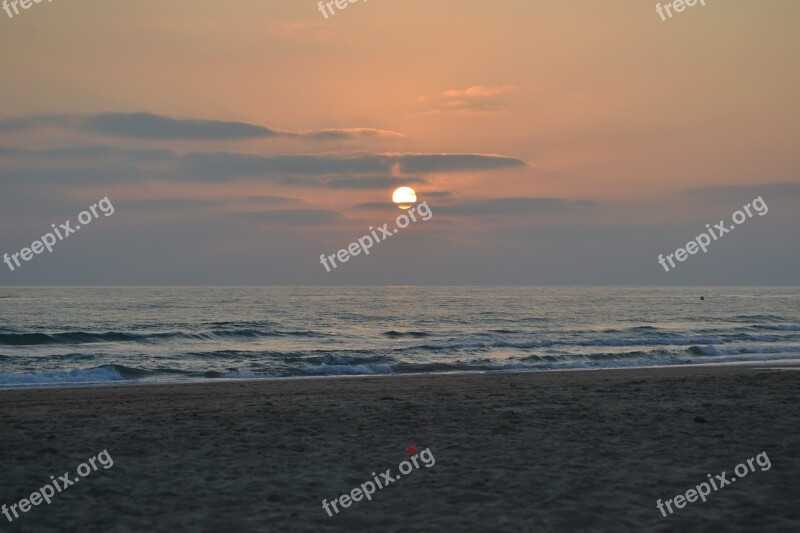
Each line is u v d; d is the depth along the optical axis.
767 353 34.69
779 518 6.42
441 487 7.63
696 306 101.56
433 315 76.50
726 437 10.02
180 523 6.43
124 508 6.88
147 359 32.50
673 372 24.86
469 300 123.81
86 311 78.50
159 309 84.38
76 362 31.45
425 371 27.61
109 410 13.89
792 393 15.34
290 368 27.02
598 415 12.24
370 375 25.78
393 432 10.81
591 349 36.88
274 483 7.82
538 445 9.73
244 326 56.72
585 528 6.25
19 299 113.00
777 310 90.06
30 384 22.75
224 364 30.47
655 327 58.53
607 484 7.64
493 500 7.13
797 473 7.95
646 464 8.51
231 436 10.48
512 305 102.94
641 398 14.77
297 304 102.62
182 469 8.45
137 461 8.84
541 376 23.36
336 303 107.81
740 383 17.66
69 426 11.40
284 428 11.19
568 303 110.75
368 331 52.69
